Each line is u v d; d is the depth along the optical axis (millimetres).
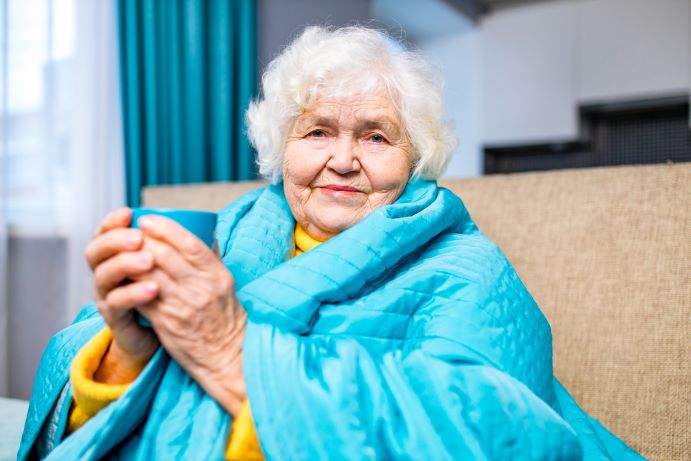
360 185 820
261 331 594
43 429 694
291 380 568
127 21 1869
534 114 3545
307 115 833
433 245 816
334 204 823
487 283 717
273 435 552
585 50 3391
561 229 1080
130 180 1875
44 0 1647
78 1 1739
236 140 2340
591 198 1074
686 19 3125
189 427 600
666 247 980
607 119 3434
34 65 1628
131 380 629
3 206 1526
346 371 593
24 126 1612
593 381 979
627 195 1042
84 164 1739
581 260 1045
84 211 1736
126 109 1871
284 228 871
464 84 3789
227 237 855
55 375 698
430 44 3883
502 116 3648
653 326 955
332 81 811
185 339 566
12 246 1611
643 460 805
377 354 669
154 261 536
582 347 1003
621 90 3291
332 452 553
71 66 1733
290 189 855
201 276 554
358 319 673
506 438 570
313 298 665
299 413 559
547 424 588
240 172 2336
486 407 578
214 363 578
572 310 1026
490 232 1145
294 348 591
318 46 852
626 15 3270
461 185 1222
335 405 565
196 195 1517
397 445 566
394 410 592
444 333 651
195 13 2160
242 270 775
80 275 1729
